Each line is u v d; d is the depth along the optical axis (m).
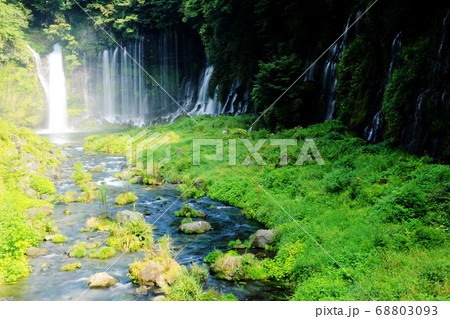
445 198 10.00
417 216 9.88
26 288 8.64
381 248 8.89
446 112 13.99
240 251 10.80
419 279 7.36
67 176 19.95
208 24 37.34
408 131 16.05
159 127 36.56
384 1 18.89
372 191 12.04
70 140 35.09
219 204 15.63
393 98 16.62
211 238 11.93
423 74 15.59
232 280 9.09
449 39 14.38
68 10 49.41
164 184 19.31
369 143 18.61
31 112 44.47
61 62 48.47
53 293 8.40
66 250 10.87
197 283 8.62
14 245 9.97
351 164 15.27
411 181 11.42
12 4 41.84
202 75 48.47
